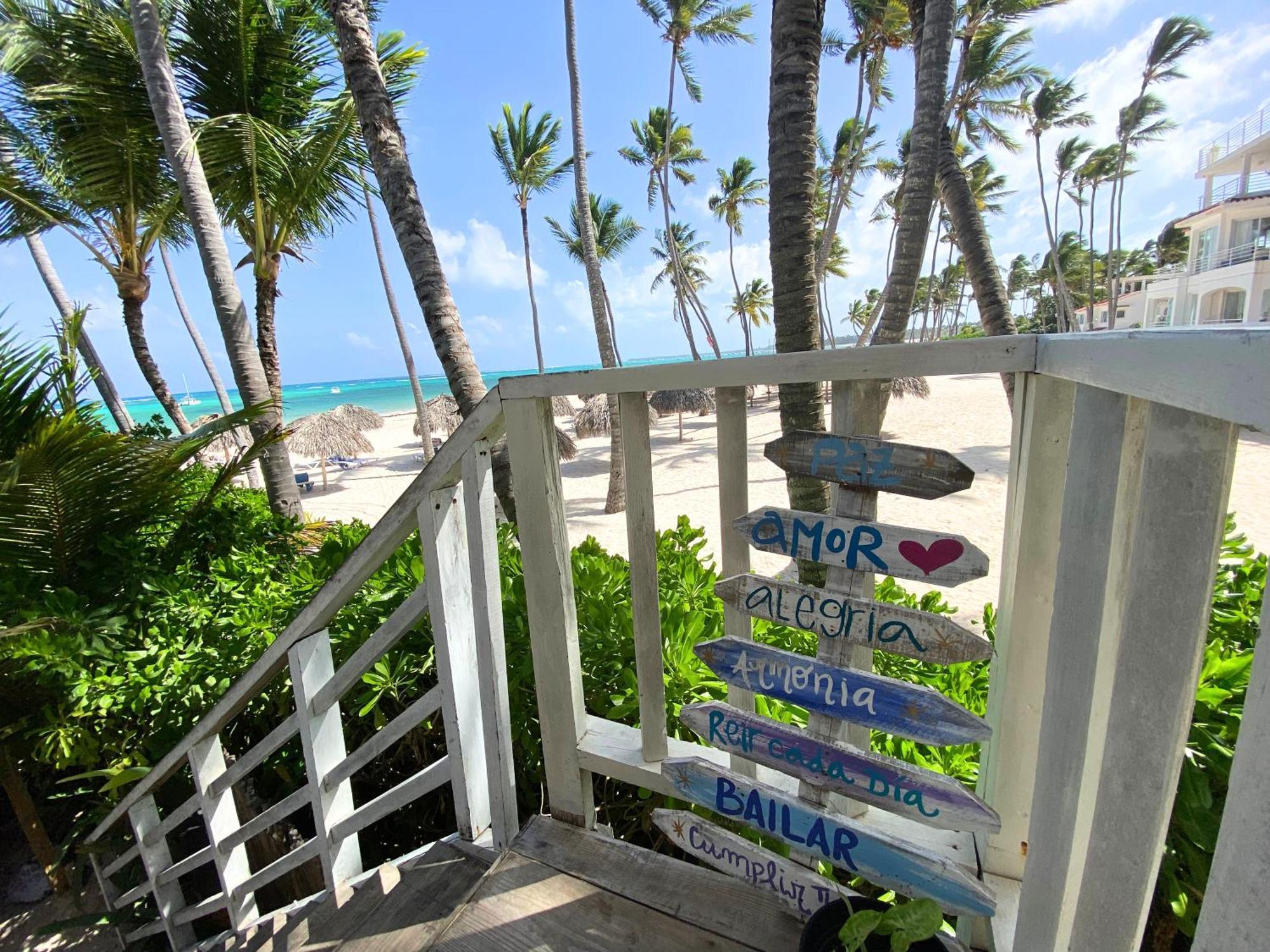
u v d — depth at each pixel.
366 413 21.20
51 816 3.64
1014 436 0.91
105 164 6.07
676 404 19.42
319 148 5.97
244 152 5.64
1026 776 1.01
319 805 1.76
